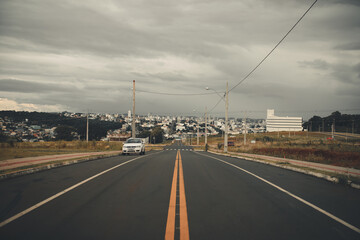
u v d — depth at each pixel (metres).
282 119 161.25
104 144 44.19
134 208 6.93
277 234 5.19
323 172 14.17
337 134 139.50
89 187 9.62
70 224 5.59
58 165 16.31
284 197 8.55
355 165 18.19
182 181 11.23
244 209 7.00
